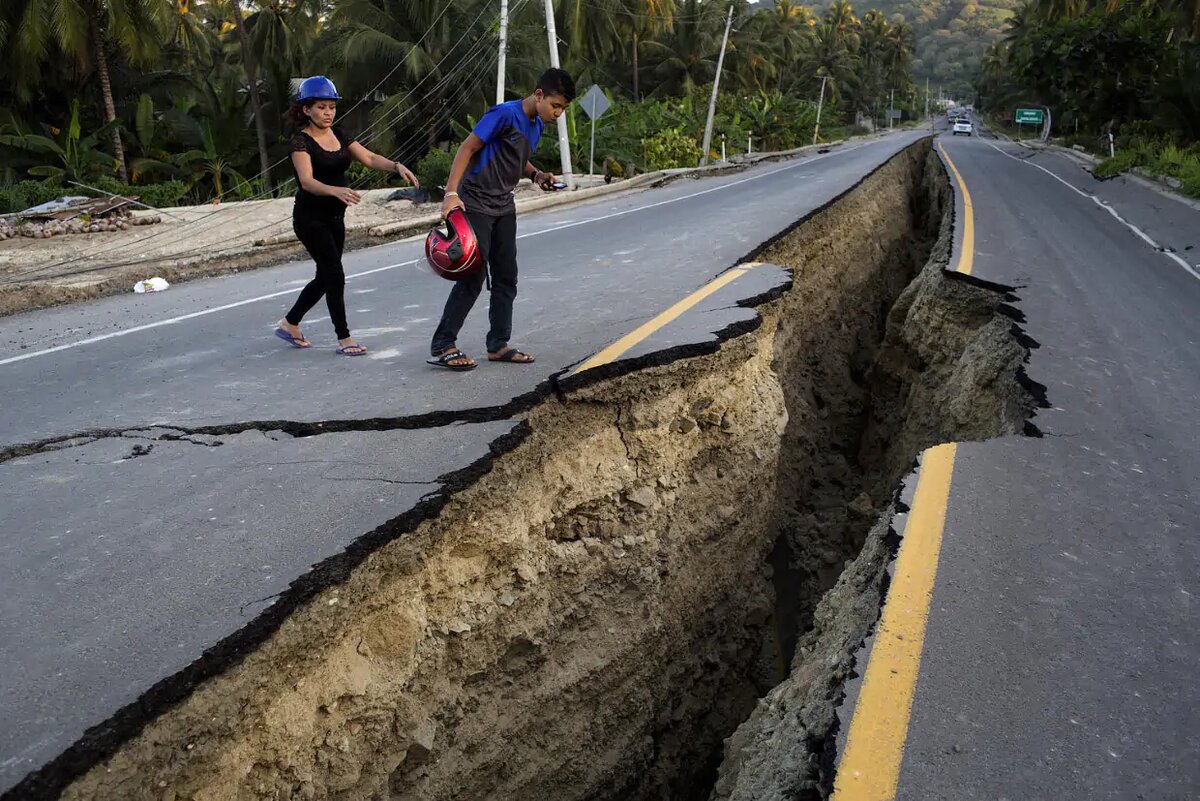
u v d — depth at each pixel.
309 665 3.01
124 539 3.37
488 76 30.92
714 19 53.75
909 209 23.61
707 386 6.00
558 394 5.02
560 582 4.63
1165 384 6.30
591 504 4.96
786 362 9.30
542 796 4.44
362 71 30.00
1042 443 5.16
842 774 2.60
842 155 36.28
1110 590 3.56
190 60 32.97
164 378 5.67
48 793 2.15
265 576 3.06
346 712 3.15
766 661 6.68
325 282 5.90
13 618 2.83
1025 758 2.63
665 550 5.44
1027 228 13.98
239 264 11.38
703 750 5.88
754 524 6.62
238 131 27.03
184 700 2.52
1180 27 39.19
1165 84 29.55
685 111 37.03
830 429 10.64
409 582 3.54
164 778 2.43
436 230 4.92
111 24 22.70
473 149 4.86
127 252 12.09
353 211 16.14
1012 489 4.49
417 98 29.78
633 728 5.14
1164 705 2.87
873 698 2.91
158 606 2.89
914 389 9.11
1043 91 41.59
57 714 2.35
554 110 4.91
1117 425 5.47
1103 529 4.08
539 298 7.92
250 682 2.72
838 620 4.05
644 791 5.28
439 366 5.53
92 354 6.52
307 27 32.78
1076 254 11.68
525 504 4.40
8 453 4.35
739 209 14.24
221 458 4.21
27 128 24.67
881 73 112.69
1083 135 41.88
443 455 4.13
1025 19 65.50
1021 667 3.05
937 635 3.24
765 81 66.19
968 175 24.23
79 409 5.04
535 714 4.37
